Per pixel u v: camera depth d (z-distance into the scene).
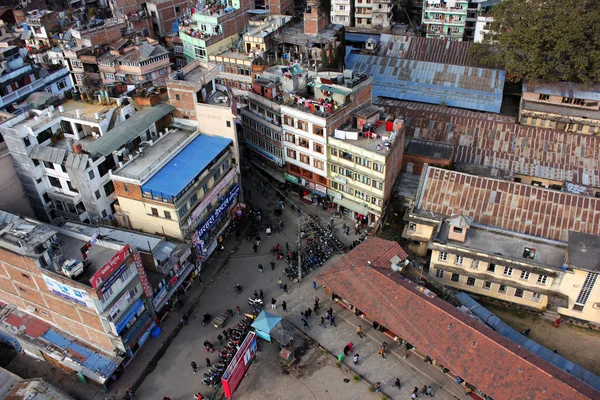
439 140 80.00
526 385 45.28
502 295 59.09
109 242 52.66
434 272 61.38
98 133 67.00
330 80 72.81
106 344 52.66
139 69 90.81
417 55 105.00
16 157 63.62
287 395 51.22
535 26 86.06
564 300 54.53
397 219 72.94
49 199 67.31
